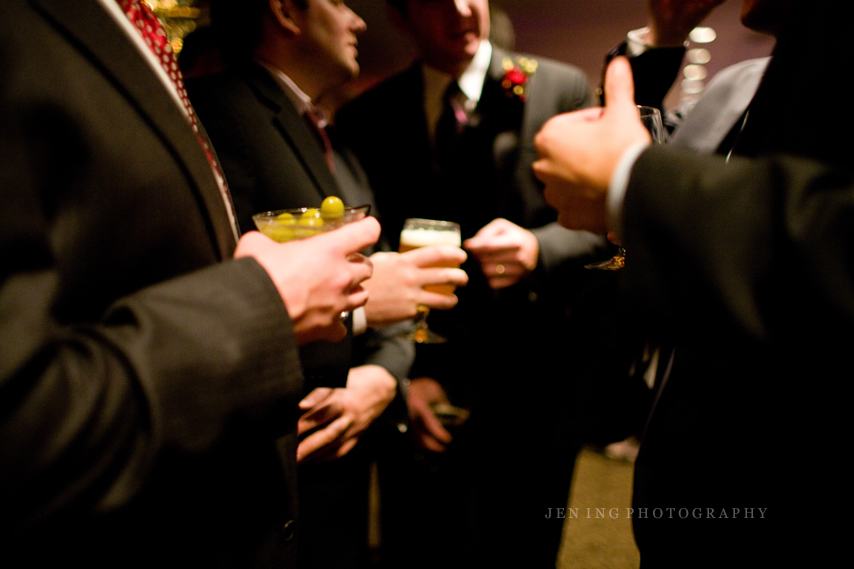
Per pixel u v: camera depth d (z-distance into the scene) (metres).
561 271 1.50
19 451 0.33
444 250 1.13
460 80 1.82
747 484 0.65
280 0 1.13
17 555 0.41
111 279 0.44
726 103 1.21
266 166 1.06
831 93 0.51
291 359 0.47
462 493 1.77
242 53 1.21
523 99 1.72
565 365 1.68
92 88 0.41
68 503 0.36
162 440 0.38
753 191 0.44
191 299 0.43
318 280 0.53
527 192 1.75
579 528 2.09
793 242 0.40
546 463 1.71
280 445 0.62
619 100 0.60
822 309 0.39
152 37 0.61
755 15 0.88
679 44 1.31
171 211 0.48
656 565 0.83
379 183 1.87
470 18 1.61
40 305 0.35
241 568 0.57
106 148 0.41
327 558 1.13
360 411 1.14
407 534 1.81
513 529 1.73
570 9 4.19
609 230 0.64
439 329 1.74
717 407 0.71
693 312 0.46
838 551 0.56
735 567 0.67
